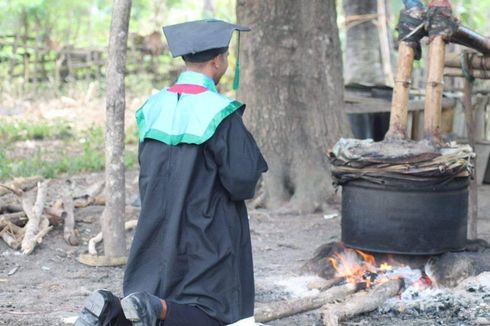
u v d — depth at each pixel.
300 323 6.00
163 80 21.53
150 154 4.57
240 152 4.44
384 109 12.17
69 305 6.55
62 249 8.26
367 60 14.23
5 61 20.84
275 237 9.01
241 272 4.64
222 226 4.50
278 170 10.47
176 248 4.44
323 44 10.68
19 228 8.49
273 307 6.06
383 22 14.29
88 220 9.10
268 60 10.58
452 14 6.81
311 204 10.23
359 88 13.14
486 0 25.88
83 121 17.95
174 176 4.49
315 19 10.62
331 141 10.63
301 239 8.91
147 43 21.34
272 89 10.59
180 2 26.28
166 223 4.50
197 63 4.64
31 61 20.77
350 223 6.71
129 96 20.59
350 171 6.57
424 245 6.47
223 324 4.48
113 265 7.77
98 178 12.04
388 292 6.34
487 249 7.15
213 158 4.48
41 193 8.97
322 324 5.98
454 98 12.33
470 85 7.95
